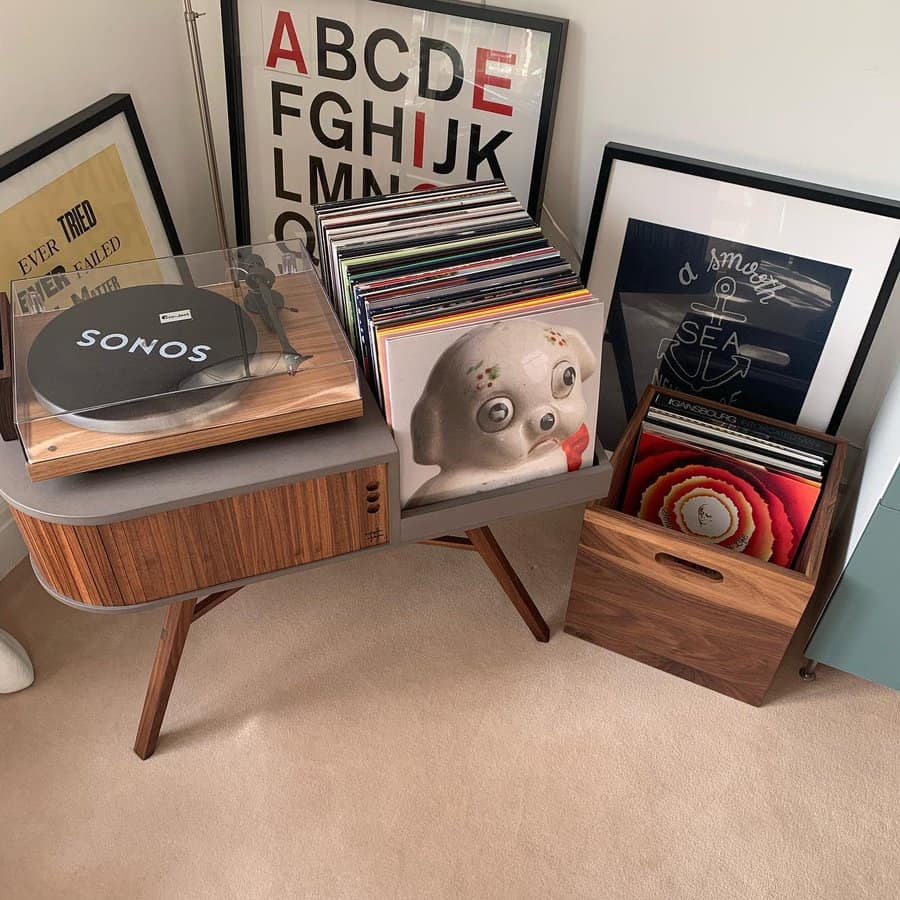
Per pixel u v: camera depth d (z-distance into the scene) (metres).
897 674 1.44
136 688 1.50
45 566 1.16
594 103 1.51
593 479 1.32
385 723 1.46
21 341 1.18
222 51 1.70
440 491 1.26
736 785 1.41
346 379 1.17
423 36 1.51
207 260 1.32
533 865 1.32
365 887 1.29
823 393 1.58
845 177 1.43
